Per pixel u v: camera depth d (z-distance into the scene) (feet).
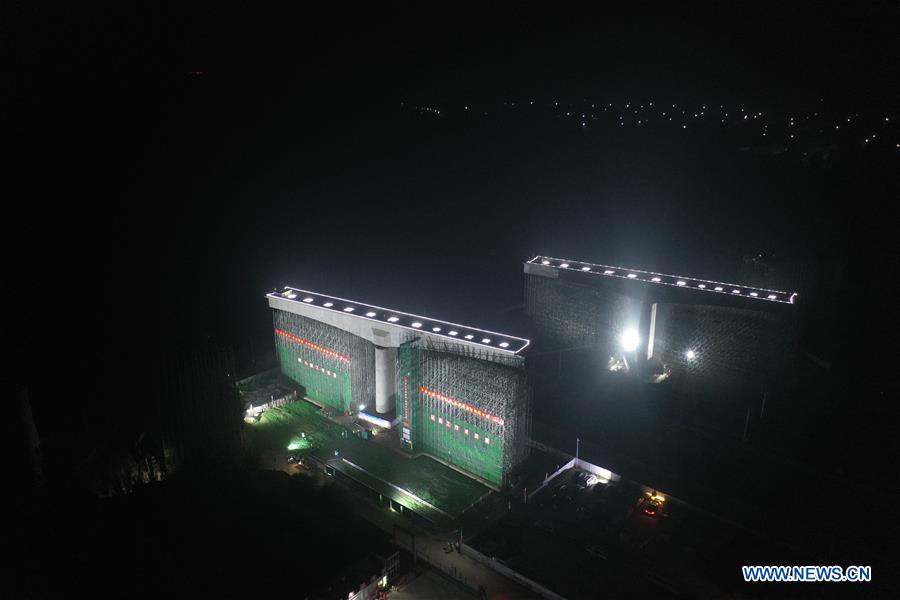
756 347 359.25
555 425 337.31
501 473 281.74
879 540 254.47
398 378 308.19
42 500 253.65
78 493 263.49
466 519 266.57
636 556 245.24
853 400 365.61
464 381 286.05
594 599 225.35
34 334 427.74
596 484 288.10
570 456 304.09
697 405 357.00
